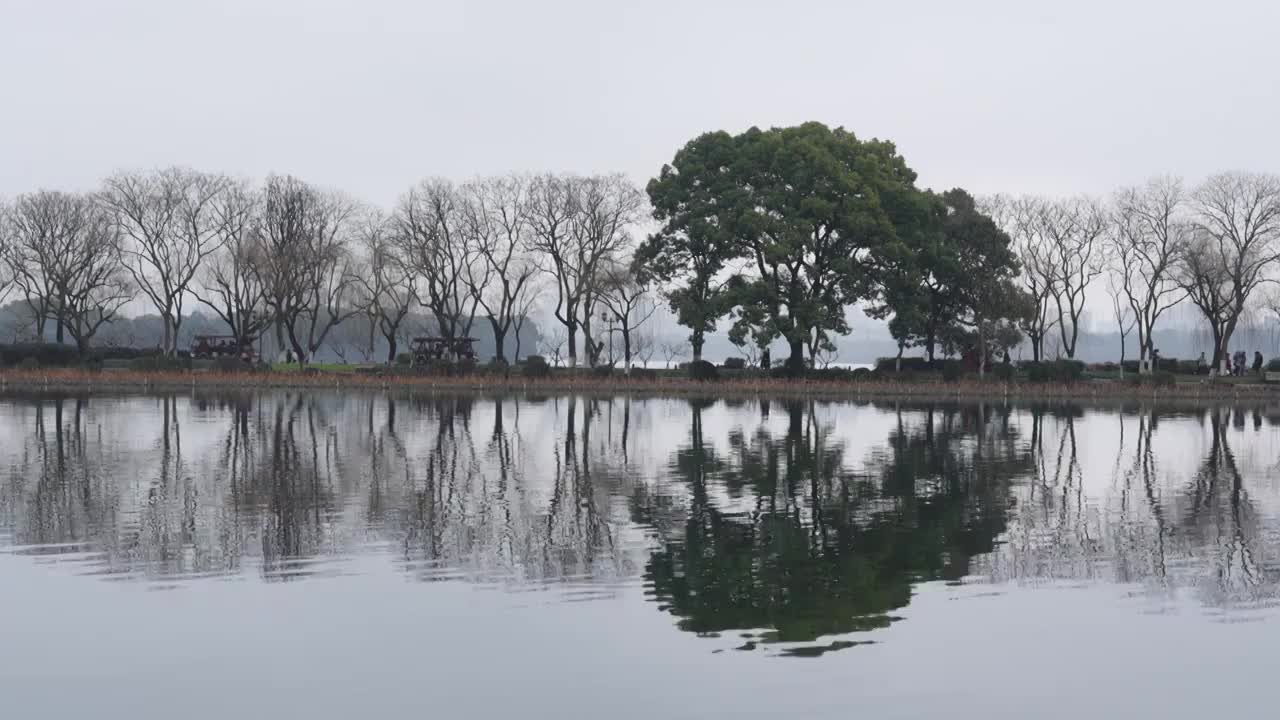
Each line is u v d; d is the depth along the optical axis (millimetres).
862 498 23578
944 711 10711
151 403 54938
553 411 51344
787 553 17672
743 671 11805
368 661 12117
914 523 20516
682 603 14461
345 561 16922
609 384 68125
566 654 12344
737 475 27359
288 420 44625
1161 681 11539
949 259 69000
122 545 18078
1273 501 23328
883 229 66625
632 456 31625
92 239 82188
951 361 75688
